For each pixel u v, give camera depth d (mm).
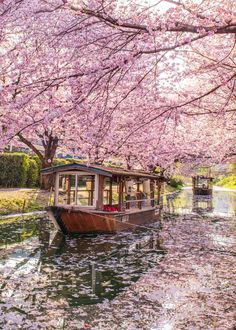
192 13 5223
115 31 5836
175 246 15016
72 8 5219
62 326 6914
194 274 10562
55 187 17922
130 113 8008
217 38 8352
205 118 13602
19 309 7699
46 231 17391
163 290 9125
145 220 22156
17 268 10945
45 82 6227
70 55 6387
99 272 10750
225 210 32562
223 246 15023
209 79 8609
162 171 26016
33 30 6191
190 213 29781
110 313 7602
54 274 10422
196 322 7199
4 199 21844
